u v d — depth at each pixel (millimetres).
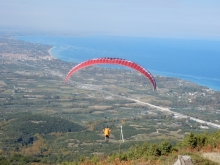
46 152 88000
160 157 33594
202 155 32312
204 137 38469
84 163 37500
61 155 83812
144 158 33938
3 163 65750
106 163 35781
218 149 35875
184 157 21781
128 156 36406
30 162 70938
